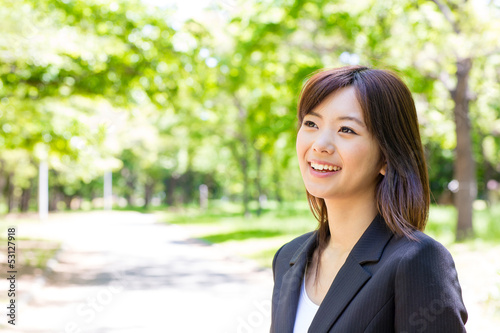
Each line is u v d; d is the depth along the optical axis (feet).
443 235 52.01
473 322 19.61
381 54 45.34
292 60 49.47
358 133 4.87
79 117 48.88
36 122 47.29
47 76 39.63
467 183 49.42
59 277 39.06
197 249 59.16
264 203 193.16
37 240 68.85
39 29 33.94
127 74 40.57
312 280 5.38
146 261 48.67
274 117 59.57
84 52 36.37
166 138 135.64
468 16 41.75
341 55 48.29
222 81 48.75
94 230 93.50
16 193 195.93
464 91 49.01
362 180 4.96
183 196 251.80
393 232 4.74
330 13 47.83
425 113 52.42
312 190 5.07
